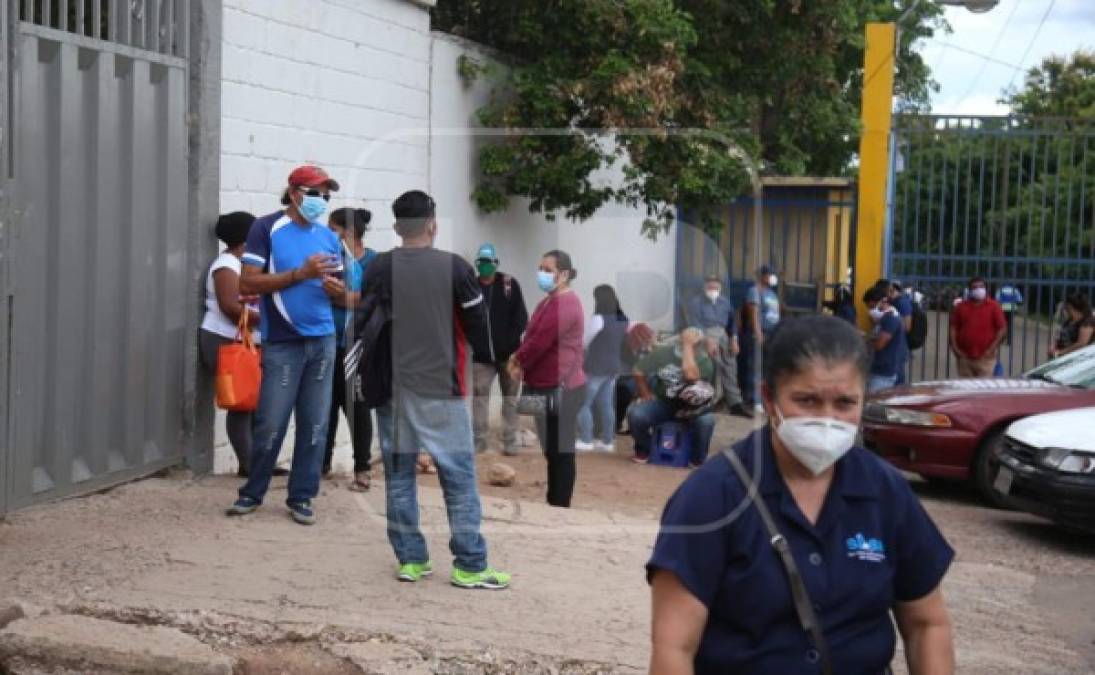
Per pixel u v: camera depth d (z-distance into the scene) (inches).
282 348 273.9
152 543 254.5
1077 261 599.5
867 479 115.0
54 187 270.4
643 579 250.8
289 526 275.6
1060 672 229.0
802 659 111.4
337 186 273.9
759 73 594.2
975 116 612.7
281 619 216.1
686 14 478.9
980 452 412.2
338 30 370.9
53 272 271.3
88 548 247.6
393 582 240.2
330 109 368.8
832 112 749.9
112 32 286.4
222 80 322.3
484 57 449.4
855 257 629.9
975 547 351.6
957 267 642.8
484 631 216.8
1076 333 567.5
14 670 201.9
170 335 310.0
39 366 269.3
